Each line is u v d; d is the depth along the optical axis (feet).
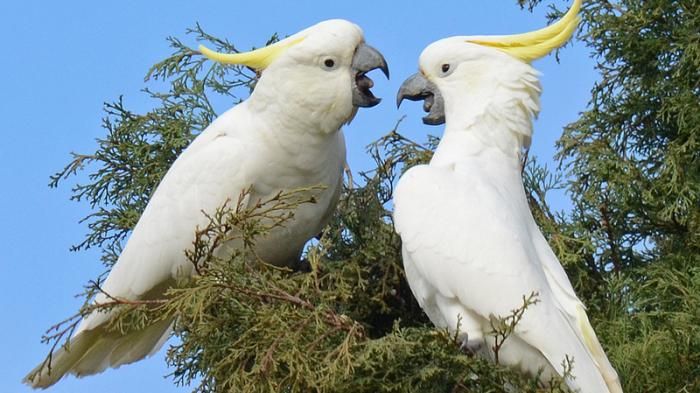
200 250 29.04
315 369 26.76
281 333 26.86
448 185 29.91
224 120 33.96
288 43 33.37
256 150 33.06
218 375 28.68
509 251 28.81
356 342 27.20
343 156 34.58
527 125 31.55
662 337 29.48
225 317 27.99
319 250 30.37
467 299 28.73
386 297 32.73
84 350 33.09
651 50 34.45
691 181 33.17
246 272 28.66
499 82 31.50
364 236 33.09
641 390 29.45
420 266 29.35
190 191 33.24
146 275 33.32
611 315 31.76
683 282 32.04
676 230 33.88
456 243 28.99
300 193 33.42
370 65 32.83
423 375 26.35
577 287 32.96
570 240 32.81
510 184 30.94
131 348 33.60
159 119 35.70
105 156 35.70
